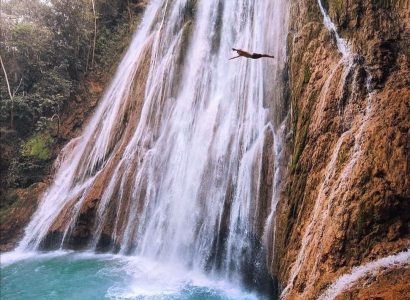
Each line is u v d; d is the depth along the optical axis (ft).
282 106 33.42
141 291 33.27
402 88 21.54
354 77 24.04
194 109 45.32
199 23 51.47
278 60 35.22
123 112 55.01
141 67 57.41
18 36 70.18
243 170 35.29
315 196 24.07
